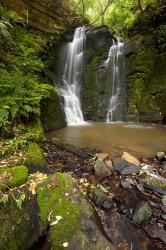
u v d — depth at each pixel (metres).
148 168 4.73
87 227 2.89
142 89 9.20
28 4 7.71
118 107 9.45
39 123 5.71
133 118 9.16
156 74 9.07
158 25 9.13
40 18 8.26
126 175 4.42
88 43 9.75
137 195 3.93
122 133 7.30
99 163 4.43
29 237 2.67
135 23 10.25
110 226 3.30
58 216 2.89
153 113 8.82
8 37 5.91
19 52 6.41
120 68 9.69
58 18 9.46
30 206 2.85
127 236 3.19
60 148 5.32
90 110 9.24
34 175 3.47
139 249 3.03
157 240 3.17
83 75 9.63
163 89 8.74
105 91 9.51
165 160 5.09
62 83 8.87
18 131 4.79
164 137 6.93
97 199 3.67
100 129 7.76
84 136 6.78
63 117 8.05
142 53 9.30
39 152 4.21
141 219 3.43
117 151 5.59
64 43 9.41
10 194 2.76
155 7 9.22
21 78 5.45
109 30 10.10
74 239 2.71
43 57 7.92
